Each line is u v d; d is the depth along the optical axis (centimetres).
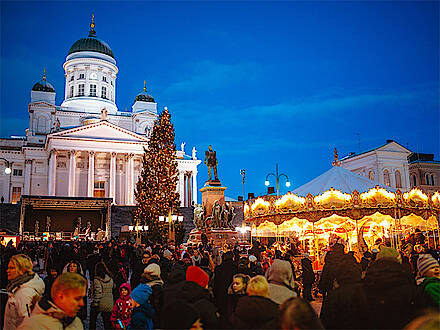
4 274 1188
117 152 8181
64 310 508
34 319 502
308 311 405
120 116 9644
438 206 2056
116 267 1343
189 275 712
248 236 3944
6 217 6425
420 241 1900
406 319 525
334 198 1962
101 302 984
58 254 1891
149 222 3888
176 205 4003
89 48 10162
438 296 551
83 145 8025
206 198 3300
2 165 8531
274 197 2278
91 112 9525
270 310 510
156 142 4097
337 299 537
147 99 9969
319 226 2375
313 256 2095
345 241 2325
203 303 559
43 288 660
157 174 4016
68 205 6256
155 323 816
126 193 8181
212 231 3055
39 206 6288
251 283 546
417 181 7769
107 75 10288
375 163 7650
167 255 1463
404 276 558
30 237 5491
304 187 2245
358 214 1955
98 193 8306
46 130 9012
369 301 545
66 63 10100
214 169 3419
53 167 7856
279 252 1603
